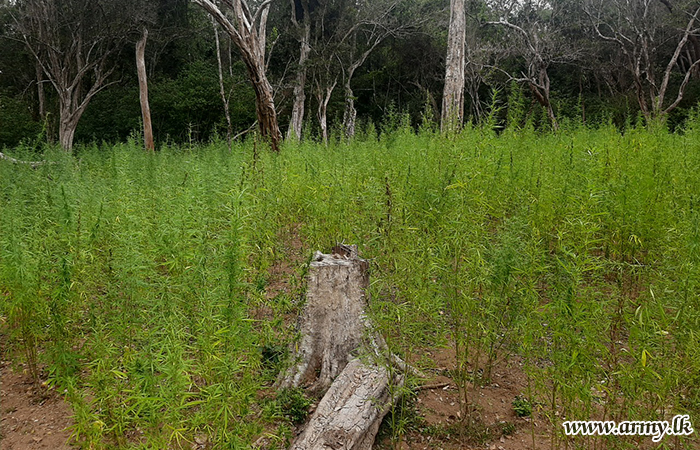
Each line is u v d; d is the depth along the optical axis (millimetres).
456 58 12242
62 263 3209
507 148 6195
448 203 3725
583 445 3020
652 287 3111
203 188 4504
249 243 4309
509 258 3201
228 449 2543
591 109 22969
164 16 26656
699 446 3201
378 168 6695
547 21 28141
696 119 7934
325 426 3010
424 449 3281
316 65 25922
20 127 24781
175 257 3574
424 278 3266
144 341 2965
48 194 4980
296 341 3742
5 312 3963
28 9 23469
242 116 24906
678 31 22469
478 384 3812
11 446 3318
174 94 25859
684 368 2771
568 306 2707
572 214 4262
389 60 33406
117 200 5121
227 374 2568
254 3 28984
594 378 2912
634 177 4969
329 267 3727
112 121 27875
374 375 3348
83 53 26266
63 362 3152
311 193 6121
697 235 2912
